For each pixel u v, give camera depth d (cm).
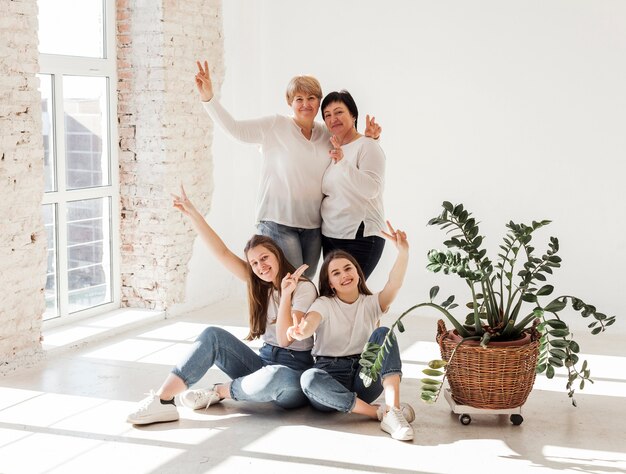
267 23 612
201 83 416
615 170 539
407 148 584
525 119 554
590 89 539
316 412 383
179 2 550
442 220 376
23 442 344
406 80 579
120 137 557
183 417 376
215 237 395
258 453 334
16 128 437
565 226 554
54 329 509
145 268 563
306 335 363
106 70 541
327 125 427
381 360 349
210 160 597
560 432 361
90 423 366
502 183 564
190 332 528
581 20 536
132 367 451
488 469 321
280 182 429
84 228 535
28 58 443
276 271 385
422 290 589
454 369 367
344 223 425
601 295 550
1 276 434
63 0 508
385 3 578
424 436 355
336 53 596
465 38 561
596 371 452
